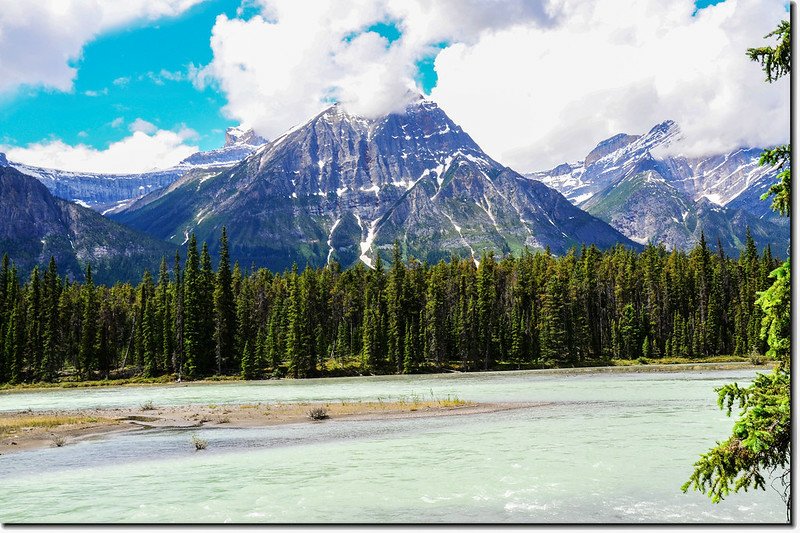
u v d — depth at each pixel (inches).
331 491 985.5
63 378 5059.1
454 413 2037.4
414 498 931.3
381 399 2687.0
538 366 5438.0
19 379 4788.4
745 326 5477.4
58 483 1094.4
